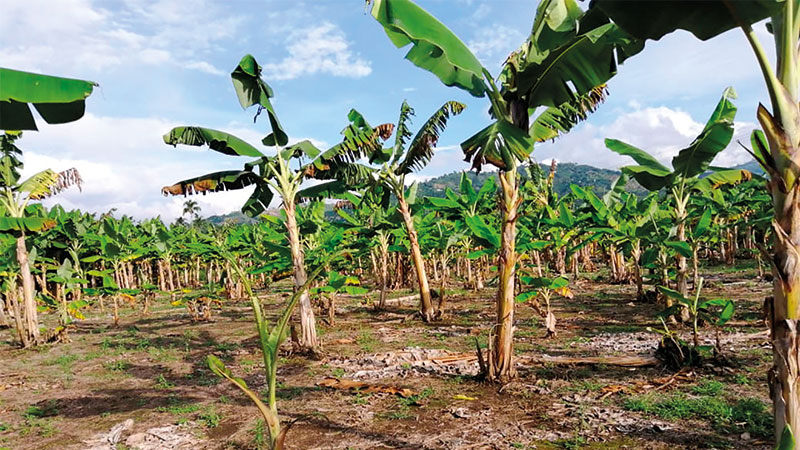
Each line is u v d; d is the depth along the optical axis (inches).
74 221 759.7
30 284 502.9
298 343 381.4
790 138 104.6
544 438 196.2
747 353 296.5
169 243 912.3
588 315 497.4
